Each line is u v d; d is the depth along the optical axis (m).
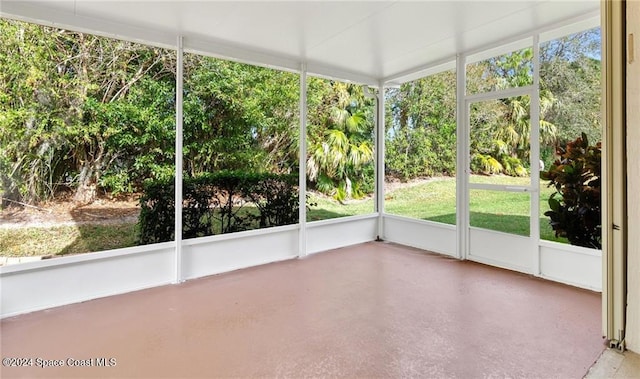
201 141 4.84
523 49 3.88
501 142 4.05
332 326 2.59
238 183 4.65
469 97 4.33
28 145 3.76
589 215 3.41
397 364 2.08
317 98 5.83
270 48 4.06
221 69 4.96
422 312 2.83
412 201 5.53
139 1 2.84
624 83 2.22
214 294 3.29
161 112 4.61
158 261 3.59
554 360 2.11
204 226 4.36
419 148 5.47
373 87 5.69
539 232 3.73
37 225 3.84
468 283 3.54
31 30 3.75
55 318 2.76
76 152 4.05
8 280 2.82
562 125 3.74
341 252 4.91
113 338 2.42
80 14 3.07
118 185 4.31
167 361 2.12
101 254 3.23
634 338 2.19
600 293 3.22
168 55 4.64
